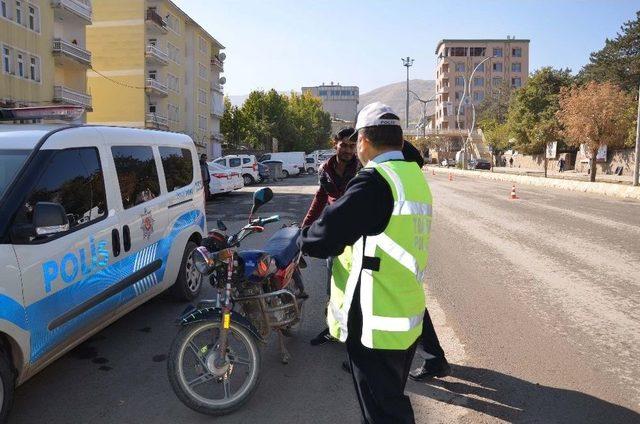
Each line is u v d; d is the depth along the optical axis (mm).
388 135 2611
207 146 59906
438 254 9453
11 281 3391
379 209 2412
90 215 4332
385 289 2479
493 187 29672
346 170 4762
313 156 48469
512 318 5836
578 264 8617
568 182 27938
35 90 28266
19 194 3656
